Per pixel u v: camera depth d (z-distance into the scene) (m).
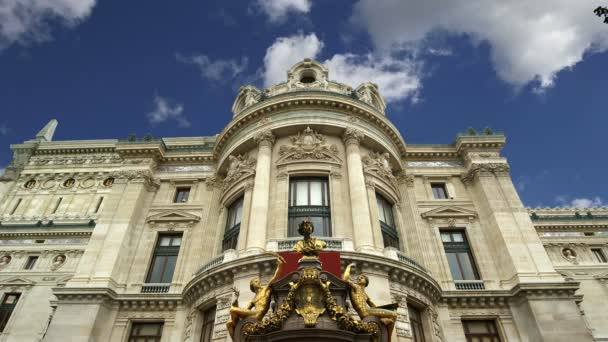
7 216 47.91
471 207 33.34
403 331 21.62
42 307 37.12
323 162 29.88
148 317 26.91
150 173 35.66
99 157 53.09
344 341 12.59
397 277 23.44
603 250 42.97
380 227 28.27
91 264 28.94
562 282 26.58
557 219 44.91
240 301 22.11
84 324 25.38
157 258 31.11
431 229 31.91
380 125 33.94
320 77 37.84
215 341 21.81
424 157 36.94
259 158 30.48
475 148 36.25
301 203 28.52
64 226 43.28
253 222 26.42
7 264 40.81
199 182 36.09
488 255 30.19
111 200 33.25
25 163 52.78
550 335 24.31
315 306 13.09
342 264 22.31
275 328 12.77
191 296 25.75
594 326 36.78
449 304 26.86
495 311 26.72
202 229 32.22
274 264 22.66
